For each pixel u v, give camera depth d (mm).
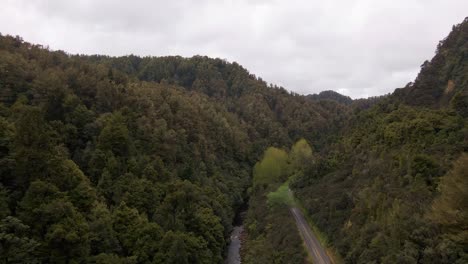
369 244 48531
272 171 117750
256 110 195625
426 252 36531
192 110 118312
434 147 59938
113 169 63625
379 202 55125
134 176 66188
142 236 53531
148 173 69688
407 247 38906
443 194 37219
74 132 68875
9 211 42406
